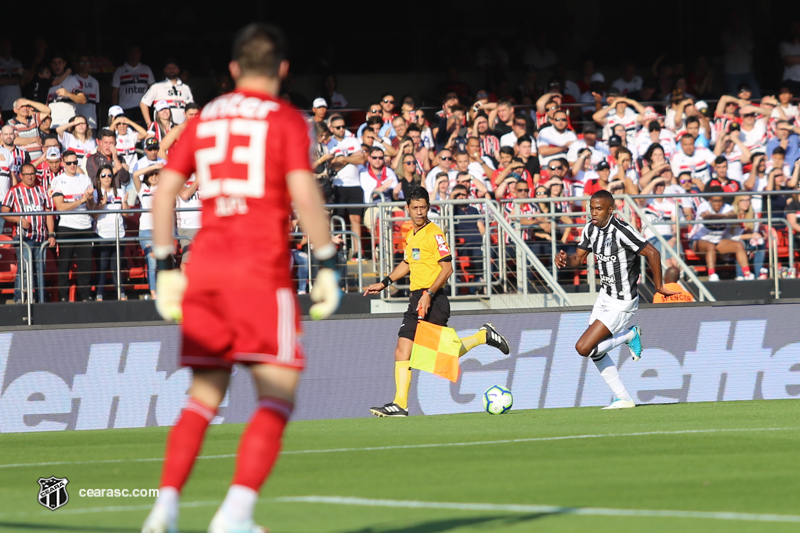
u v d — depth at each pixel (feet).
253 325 43.11
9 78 187.32
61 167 160.97
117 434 106.93
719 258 171.32
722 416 106.11
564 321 128.16
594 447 81.41
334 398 122.21
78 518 51.85
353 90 232.53
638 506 54.29
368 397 123.75
